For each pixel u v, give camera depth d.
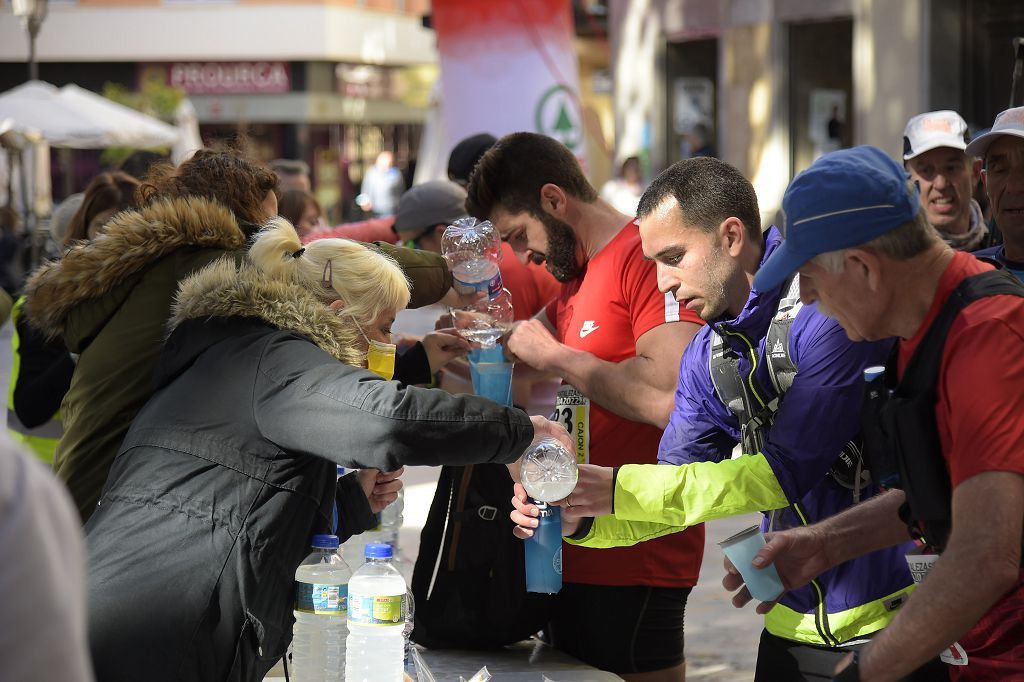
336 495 2.75
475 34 7.26
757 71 13.80
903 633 1.95
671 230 2.67
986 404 1.88
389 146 36.62
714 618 5.03
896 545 2.53
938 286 2.01
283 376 2.38
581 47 19.48
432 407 2.32
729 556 2.40
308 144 33.41
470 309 3.33
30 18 13.95
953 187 4.49
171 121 27.05
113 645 2.30
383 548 2.47
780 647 2.73
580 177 3.34
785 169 13.52
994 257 3.40
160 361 2.60
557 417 3.23
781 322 2.50
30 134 15.00
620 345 3.22
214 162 3.14
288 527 2.40
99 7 32.53
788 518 2.64
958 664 2.15
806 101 13.33
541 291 4.21
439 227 4.82
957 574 1.88
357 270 2.65
